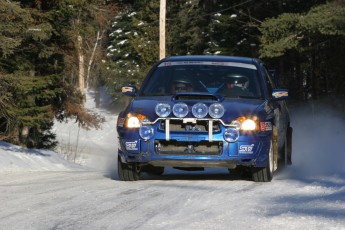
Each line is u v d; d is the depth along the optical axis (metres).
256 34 80.50
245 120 15.37
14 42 25.39
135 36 95.12
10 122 32.56
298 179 16.16
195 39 88.88
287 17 62.62
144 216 10.47
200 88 16.88
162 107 15.35
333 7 58.69
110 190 13.59
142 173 18.58
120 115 16.11
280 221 9.83
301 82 77.62
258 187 14.09
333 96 71.25
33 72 35.06
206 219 10.11
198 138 15.20
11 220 10.38
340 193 12.50
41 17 33.59
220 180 16.00
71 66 37.78
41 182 15.77
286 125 19.50
